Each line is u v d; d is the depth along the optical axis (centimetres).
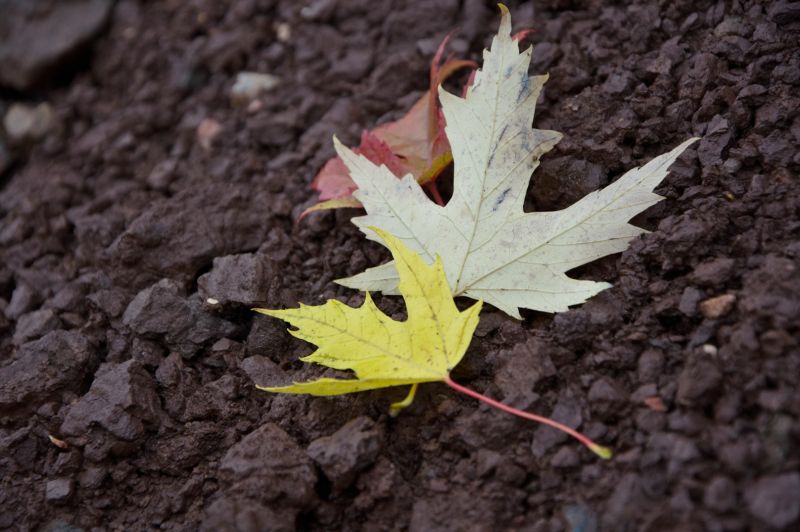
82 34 76
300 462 57
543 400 58
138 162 71
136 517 59
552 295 59
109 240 67
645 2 65
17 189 72
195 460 60
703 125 61
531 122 60
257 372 60
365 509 57
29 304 65
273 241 64
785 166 59
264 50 73
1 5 77
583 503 56
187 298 63
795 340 56
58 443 60
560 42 66
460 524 56
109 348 62
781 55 61
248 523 56
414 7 70
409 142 64
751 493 54
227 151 70
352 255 63
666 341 58
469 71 68
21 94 77
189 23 75
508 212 60
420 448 58
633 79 63
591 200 59
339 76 70
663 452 55
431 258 60
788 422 55
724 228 59
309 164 67
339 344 58
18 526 59
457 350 58
